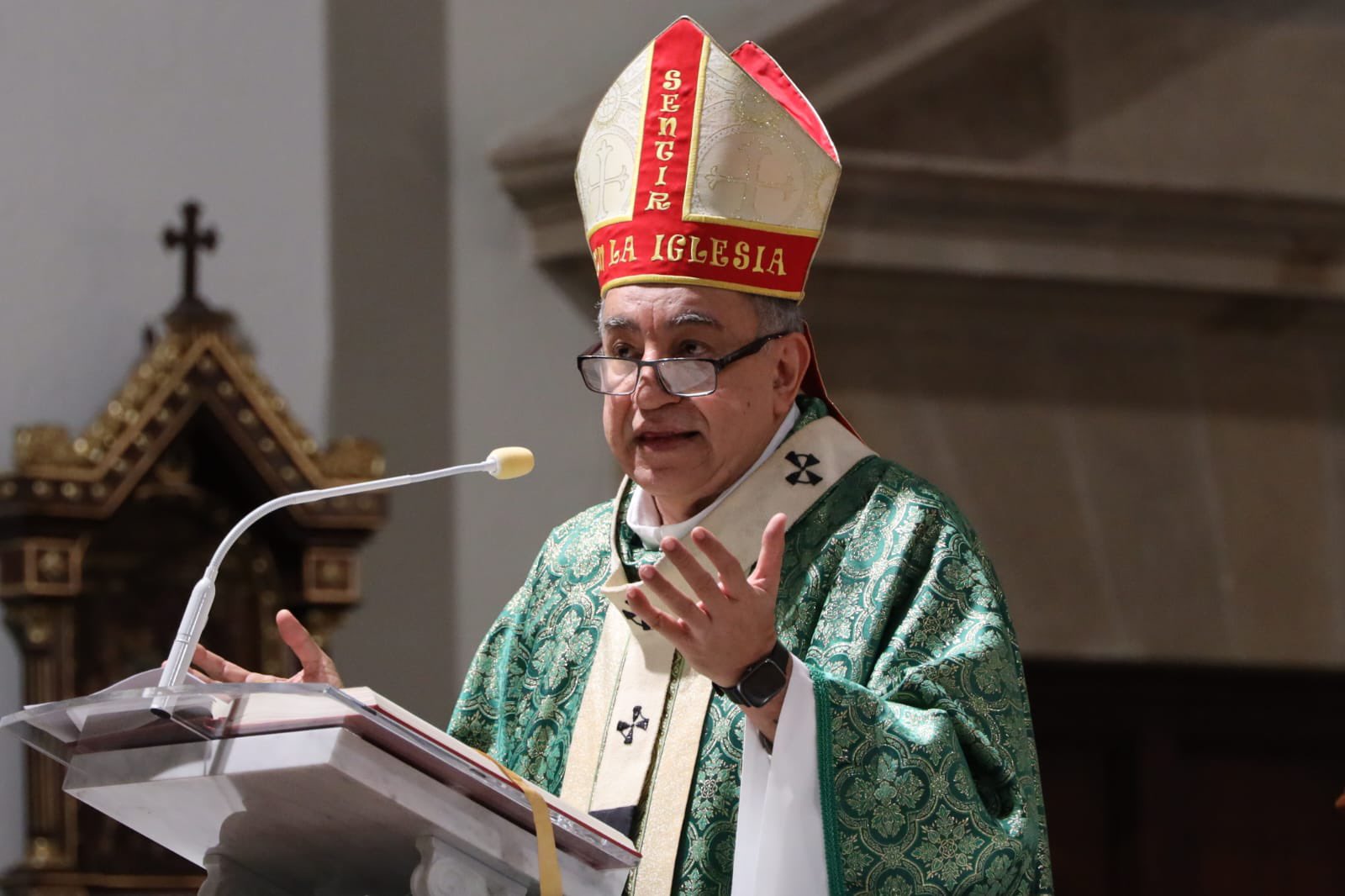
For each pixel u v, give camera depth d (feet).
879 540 30.53
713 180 31.35
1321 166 76.69
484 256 67.56
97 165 61.46
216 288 63.00
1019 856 27.25
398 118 66.80
